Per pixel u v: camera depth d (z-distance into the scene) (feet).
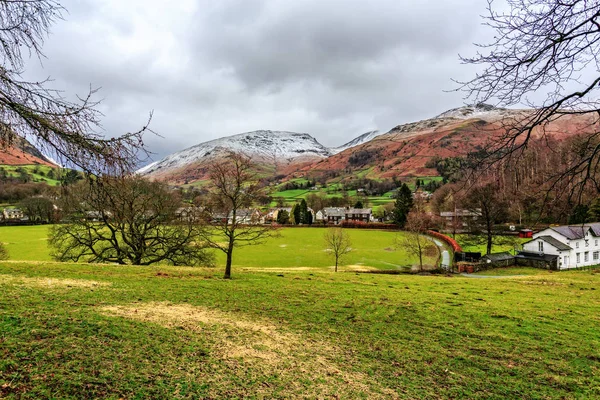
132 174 24.18
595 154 19.90
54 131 21.27
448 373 38.81
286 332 49.65
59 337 35.65
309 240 285.84
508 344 48.21
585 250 205.36
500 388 35.65
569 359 43.57
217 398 29.01
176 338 41.29
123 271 93.56
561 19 17.89
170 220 128.06
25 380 26.43
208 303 62.59
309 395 31.73
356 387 34.27
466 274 164.96
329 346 45.37
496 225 245.45
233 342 43.19
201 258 129.49
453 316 61.21
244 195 96.27
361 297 74.13
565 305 74.28
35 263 99.45
